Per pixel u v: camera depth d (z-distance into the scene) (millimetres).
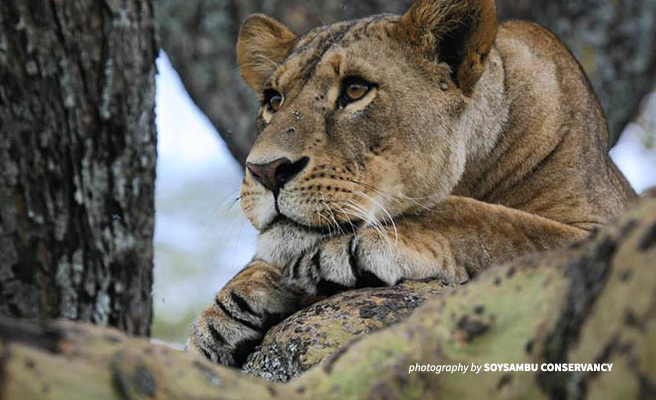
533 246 7695
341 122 7887
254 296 7293
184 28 13484
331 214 7457
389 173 7918
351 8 13078
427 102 8242
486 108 8727
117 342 3588
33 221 7711
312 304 7176
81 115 7848
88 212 7953
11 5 7512
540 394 3631
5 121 7559
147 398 3496
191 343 7422
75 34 7773
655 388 3146
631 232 3375
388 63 8211
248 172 7633
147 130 8336
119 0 8016
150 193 8430
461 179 8914
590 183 9102
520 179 8992
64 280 7883
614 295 3344
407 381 3971
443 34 8422
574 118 9211
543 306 3801
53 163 7738
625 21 13547
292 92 8141
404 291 6793
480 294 4008
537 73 9156
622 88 13594
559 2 13523
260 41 9461
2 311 7734
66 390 3354
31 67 7594
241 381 3797
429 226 7555
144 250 8398
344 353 4129
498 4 13289
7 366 3301
